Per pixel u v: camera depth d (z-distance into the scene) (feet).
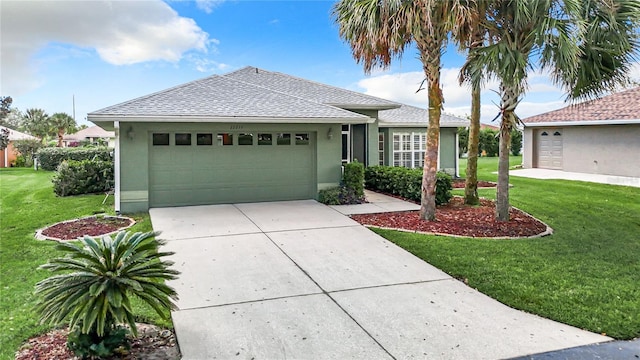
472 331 14.85
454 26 26.76
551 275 20.36
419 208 37.19
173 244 25.53
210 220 32.01
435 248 24.75
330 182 41.34
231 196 39.06
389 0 26.78
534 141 72.69
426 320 15.71
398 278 20.21
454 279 20.16
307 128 40.42
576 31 24.80
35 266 21.63
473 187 38.75
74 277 12.01
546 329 15.07
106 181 47.78
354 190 40.63
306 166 41.32
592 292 18.28
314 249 24.81
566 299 17.57
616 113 59.36
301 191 41.34
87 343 12.23
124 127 34.96
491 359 13.00
